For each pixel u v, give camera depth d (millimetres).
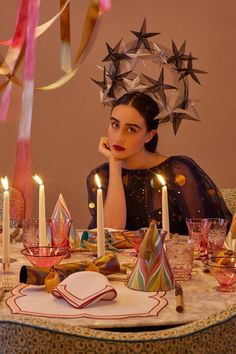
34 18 2648
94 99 4070
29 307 1395
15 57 2689
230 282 1584
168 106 3430
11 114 3943
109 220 3346
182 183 3322
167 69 3514
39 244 1926
